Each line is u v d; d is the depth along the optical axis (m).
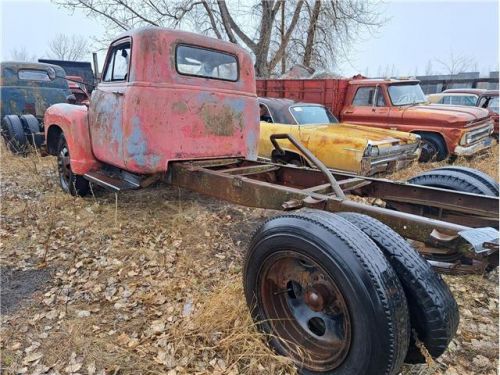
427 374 2.14
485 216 2.77
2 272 3.21
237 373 2.12
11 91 7.88
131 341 2.38
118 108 3.68
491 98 11.32
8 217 4.36
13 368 2.17
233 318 2.45
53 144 5.31
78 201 4.87
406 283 1.83
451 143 7.26
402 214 2.27
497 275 3.22
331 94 8.77
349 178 3.50
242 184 3.11
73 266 3.33
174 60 3.68
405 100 8.27
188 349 2.30
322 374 1.96
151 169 3.65
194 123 3.86
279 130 6.20
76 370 2.15
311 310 2.07
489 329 2.57
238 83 4.30
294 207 2.52
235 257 3.54
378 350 1.70
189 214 4.50
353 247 1.80
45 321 2.58
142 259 3.47
